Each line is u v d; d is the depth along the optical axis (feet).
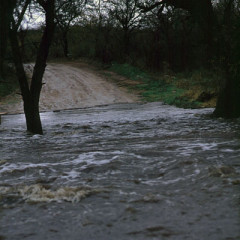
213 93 79.51
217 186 11.62
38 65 36.60
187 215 9.23
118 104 86.63
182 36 126.52
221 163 15.03
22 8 33.91
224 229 8.23
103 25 156.04
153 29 136.56
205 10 46.78
